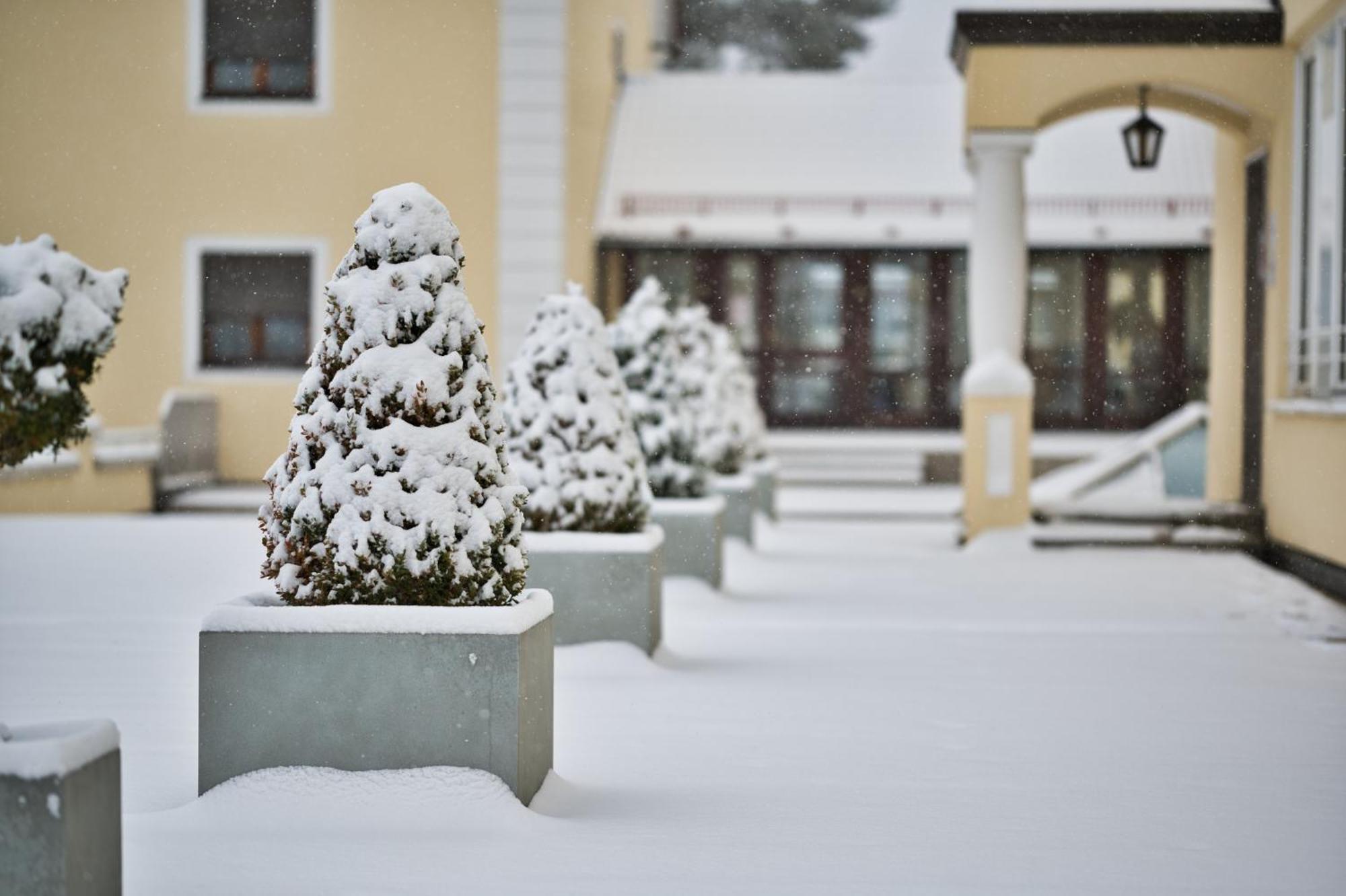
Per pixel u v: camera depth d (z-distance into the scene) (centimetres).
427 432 540
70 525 1634
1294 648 1008
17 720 696
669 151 3042
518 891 443
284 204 2091
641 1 3606
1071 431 2880
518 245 2077
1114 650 990
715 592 1218
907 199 2931
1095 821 542
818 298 2923
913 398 2919
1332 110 1441
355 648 524
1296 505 1477
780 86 3262
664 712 740
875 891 451
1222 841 518
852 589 1318
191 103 2086
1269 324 1595
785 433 2884
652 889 448
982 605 1220
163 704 744
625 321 1287
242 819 504
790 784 592
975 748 671
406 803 509
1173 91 1745
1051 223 2828
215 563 1342
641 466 929
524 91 2070
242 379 2091
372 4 2077
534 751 545
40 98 2081
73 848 353
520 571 559
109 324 390
